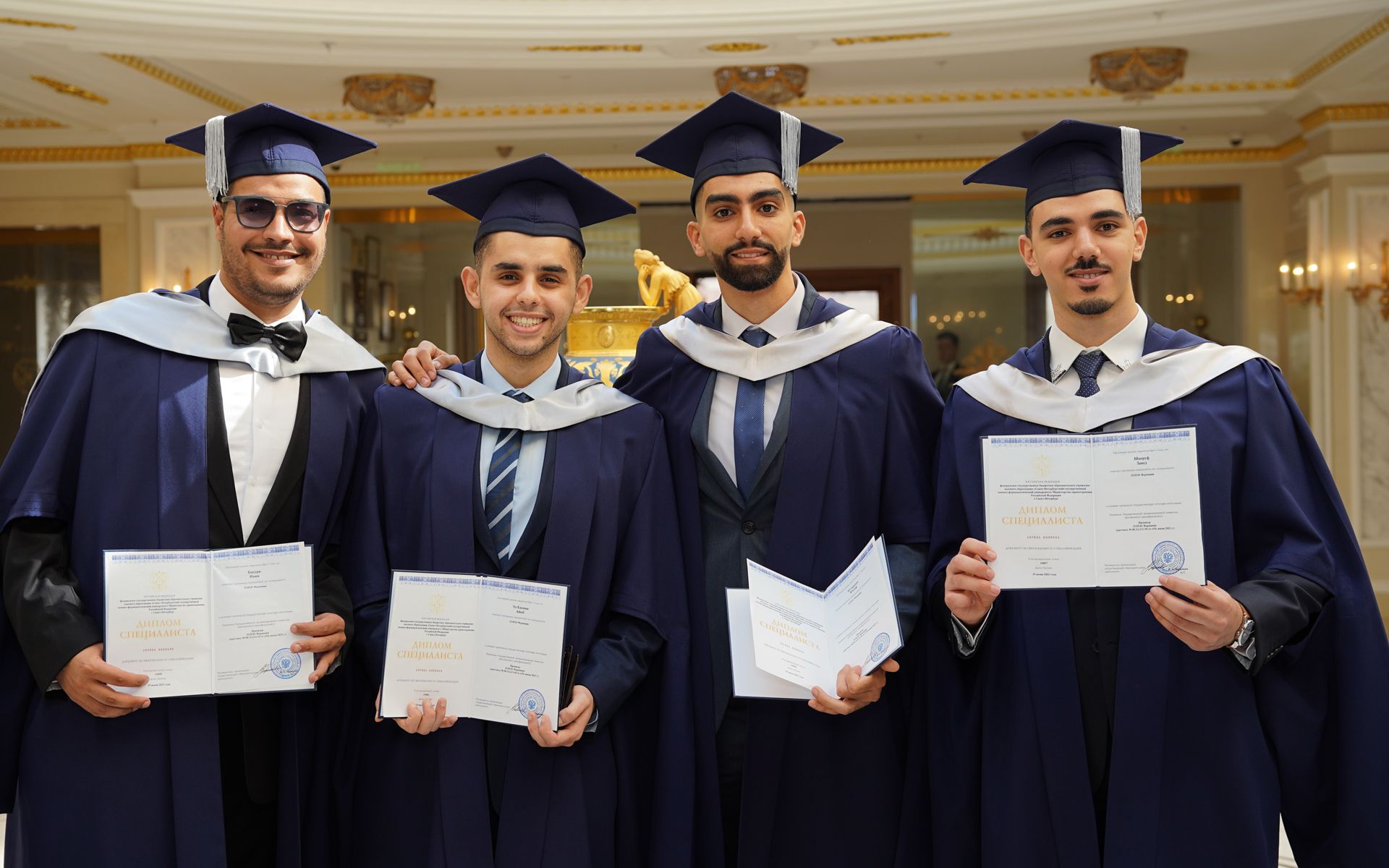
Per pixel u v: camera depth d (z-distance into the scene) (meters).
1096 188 2.30
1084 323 2.33
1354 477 8.77
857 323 2.59
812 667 2.21
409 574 2.17
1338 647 2.21
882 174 10.48
